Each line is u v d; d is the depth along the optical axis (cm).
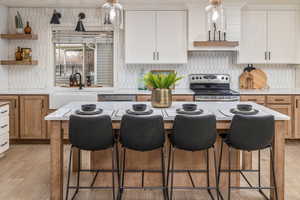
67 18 510
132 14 485
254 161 387
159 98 296
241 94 459
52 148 259
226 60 524
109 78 534
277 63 499
